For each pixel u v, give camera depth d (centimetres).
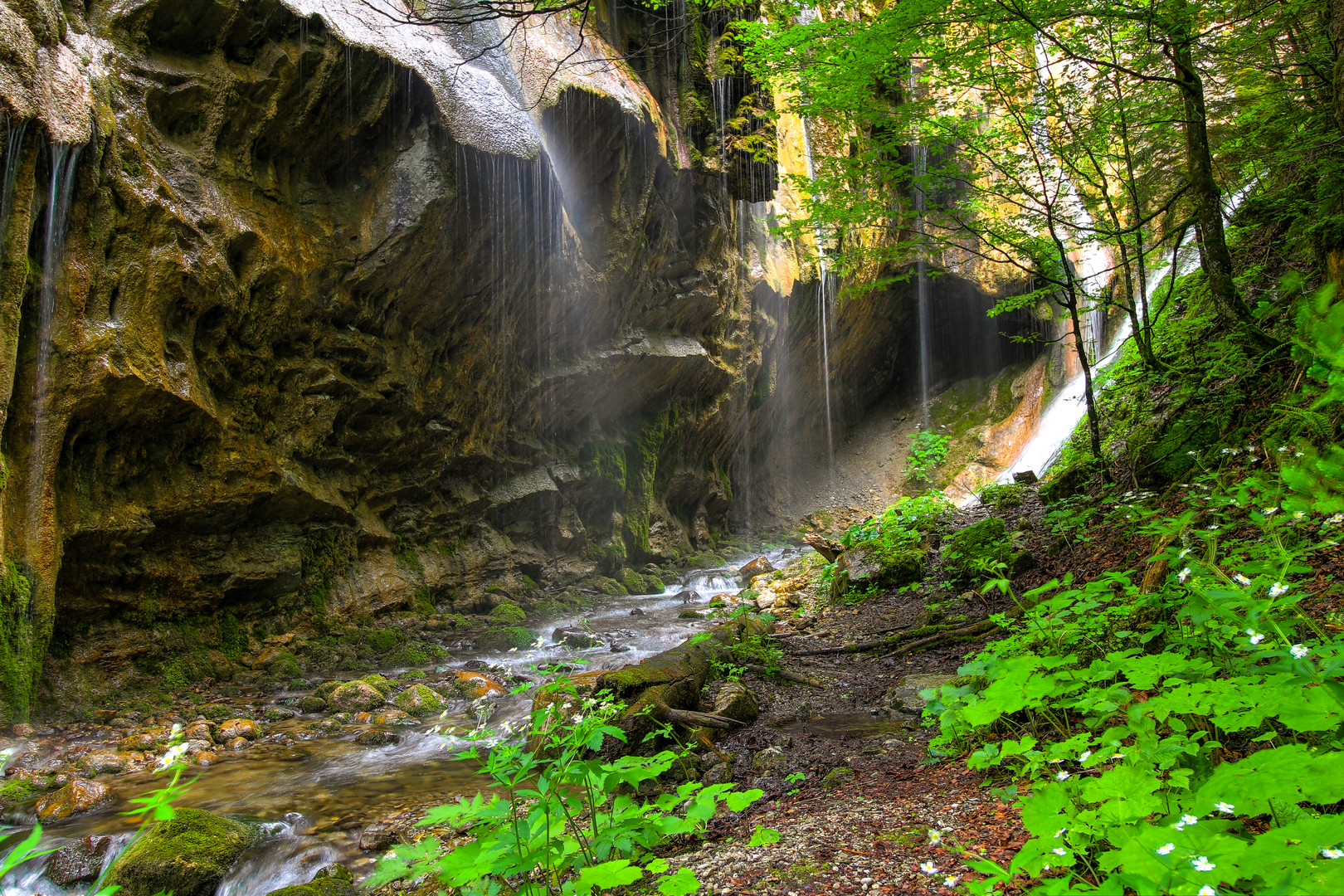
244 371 850
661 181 1387
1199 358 759
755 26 727
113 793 478
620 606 1290
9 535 613
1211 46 628
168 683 743
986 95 735
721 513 2000
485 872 191
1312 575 322
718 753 445
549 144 1087
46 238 626
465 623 1085
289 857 381
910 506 1104
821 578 1062
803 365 2203
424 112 914
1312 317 165
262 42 805
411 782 494
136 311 694
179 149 746
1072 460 1043
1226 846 127
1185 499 462
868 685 583
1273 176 822
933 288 2314
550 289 1190
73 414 654
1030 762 214
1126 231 714
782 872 254
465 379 1150
